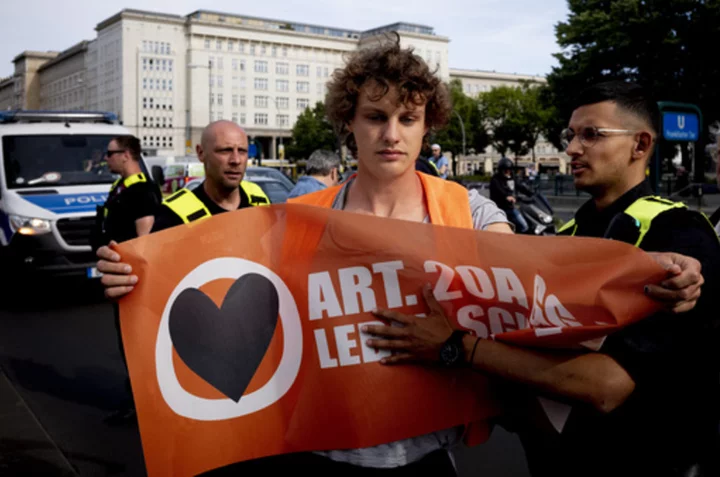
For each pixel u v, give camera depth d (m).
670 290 1.37
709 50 33.47
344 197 1.86
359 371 1.63
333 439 1.63
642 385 1.45
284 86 111.00
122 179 5.10
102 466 3.80
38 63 136.88
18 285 8.88
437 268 1.63
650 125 1.82
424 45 114.75
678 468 1.56
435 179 1.78
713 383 1.57
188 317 1.68
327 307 1.66
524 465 3.74
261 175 11.06
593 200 1.95
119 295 1.67
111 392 5.16
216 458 1.64
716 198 16.64
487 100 77.81
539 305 1.54
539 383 1.47
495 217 1.74
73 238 8.53
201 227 1.70
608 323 1.44
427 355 1.58
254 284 1.70
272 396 1.66
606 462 1.60
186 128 104.38
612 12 35.09
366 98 1.66
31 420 4.53
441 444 1.68
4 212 8.58
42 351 6.43
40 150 9.10
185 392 1.65
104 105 108.00
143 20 101.25
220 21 109.31
